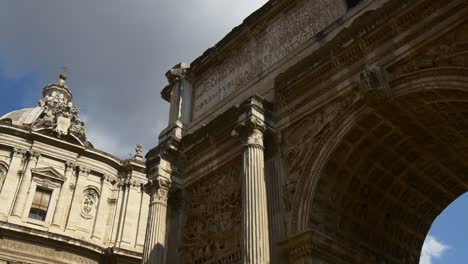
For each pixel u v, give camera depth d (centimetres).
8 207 4072
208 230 1903
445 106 1470
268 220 1625
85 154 4612
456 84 1323
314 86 1741
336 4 1870
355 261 1627
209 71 2423
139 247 4472
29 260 3900
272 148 1770
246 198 1588
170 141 2169
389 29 1538
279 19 2125
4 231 3881
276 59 2014
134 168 4809
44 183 4306
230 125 1952
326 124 1638
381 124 1572
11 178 4194
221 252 1786
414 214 1919
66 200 4347
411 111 1529
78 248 4128
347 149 1608
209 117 2209
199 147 2112
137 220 4612
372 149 1645
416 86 1423
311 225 1545
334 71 1684
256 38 2205
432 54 1417
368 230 1745
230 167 1956
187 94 2444
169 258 1931
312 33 1911
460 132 1600
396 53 1502
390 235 1828
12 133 4359
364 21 1602
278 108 1844
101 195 4566
